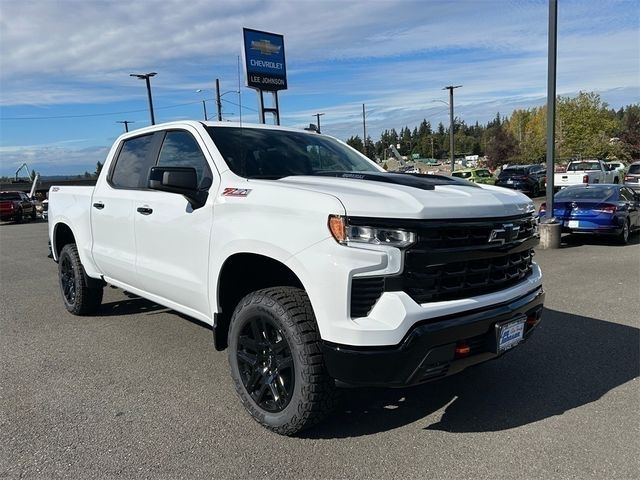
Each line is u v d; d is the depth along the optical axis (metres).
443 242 2.94
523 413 3.58
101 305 6.70
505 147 73.69
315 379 3.01
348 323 2.80
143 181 4.66
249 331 3.47
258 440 3.25
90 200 5.37
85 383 4.18
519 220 3.37
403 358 2.78
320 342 3.02
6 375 4.36
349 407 3.71
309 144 4.58
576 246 11.91
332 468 2.94
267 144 4.26
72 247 6.04
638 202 13.41
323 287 2.86
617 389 3.94
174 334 5.43
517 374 4.27
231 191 3.55
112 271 5.10
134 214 4.54
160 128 4.66
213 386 4.10
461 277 3.05
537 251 11.16
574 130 57.88
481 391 3.95
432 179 3.71
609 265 9.22
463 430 3.36
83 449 3.17
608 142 59.81
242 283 3.76
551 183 11.62
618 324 5.56
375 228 2.81
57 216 6.11
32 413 3.65
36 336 5.44
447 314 2.91
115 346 5.08
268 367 3.32
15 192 31.75
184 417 3.57
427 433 3.33
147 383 4.17
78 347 5.07
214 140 4.04
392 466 2.96
